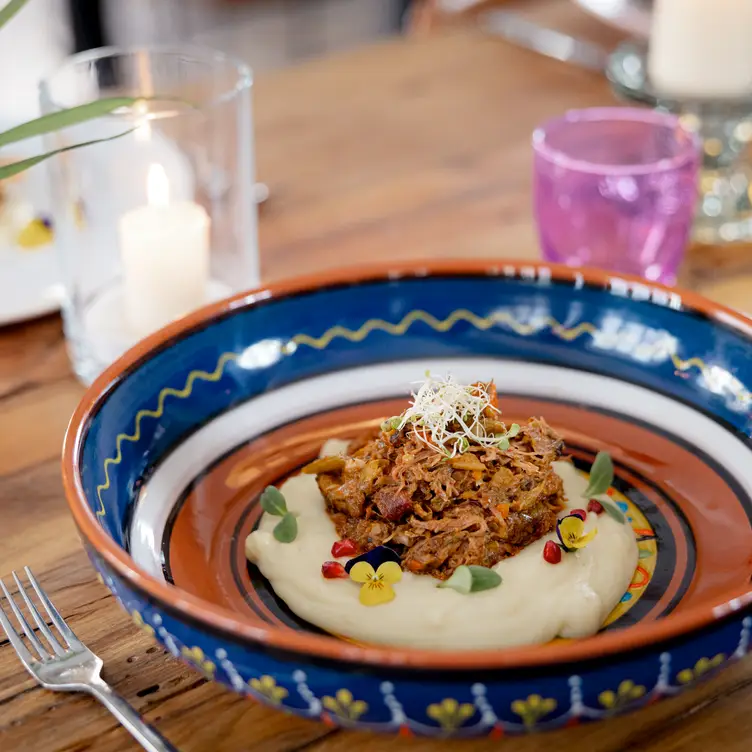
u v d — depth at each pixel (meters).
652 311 0.84
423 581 0.75
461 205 1.11
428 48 1.36
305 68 1.33
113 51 0.98
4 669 0.73
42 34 2.14
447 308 0.87
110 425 0.77
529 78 1.29
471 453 0.79
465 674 0.62
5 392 0.92
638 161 1.04
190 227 0.93
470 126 1.22
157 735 0.69
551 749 0.69
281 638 0.63
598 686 0.63
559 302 0.86
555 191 0.99
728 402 0.82
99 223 0.94
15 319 0.96
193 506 0.80
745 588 0.65
